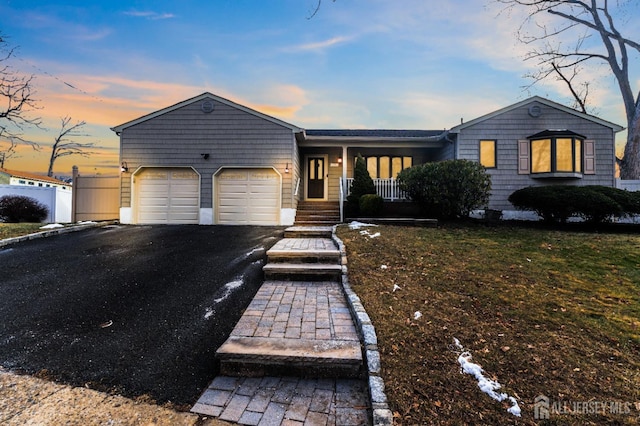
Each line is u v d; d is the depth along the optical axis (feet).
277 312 11.25
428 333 9.32
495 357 8.10
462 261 16.58
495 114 35.63
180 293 13.25
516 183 35.42
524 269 15.25
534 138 34.81
